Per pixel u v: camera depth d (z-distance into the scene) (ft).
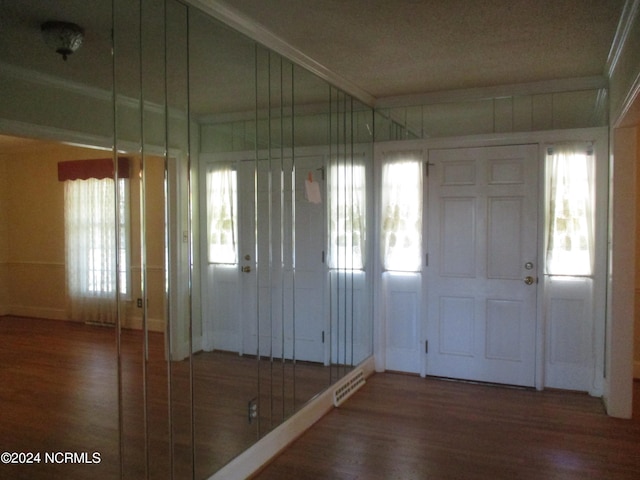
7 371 11.91
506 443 10.13
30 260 15.56
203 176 10.09
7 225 16.15
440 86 13.32
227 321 10.62
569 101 13.43
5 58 7.47
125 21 7.97
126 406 9.83
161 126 8.80
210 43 9.18
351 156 14.33
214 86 10.11
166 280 8.75
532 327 13.41
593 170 12.73
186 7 7.80
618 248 11.25
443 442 10.20
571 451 9.75
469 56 10.90
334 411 11.93
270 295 11.56
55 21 7.44
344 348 14.14
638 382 14.02
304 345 12.90
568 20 8.95
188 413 9.68
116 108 7.49
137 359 9.70
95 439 8.94
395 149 14.62
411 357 14.83
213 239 10.31
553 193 13.12
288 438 10.10
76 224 14.16
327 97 13.01
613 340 11.36
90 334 13.84
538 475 8.85
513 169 13.50
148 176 9.29
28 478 7.75
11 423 9.45
